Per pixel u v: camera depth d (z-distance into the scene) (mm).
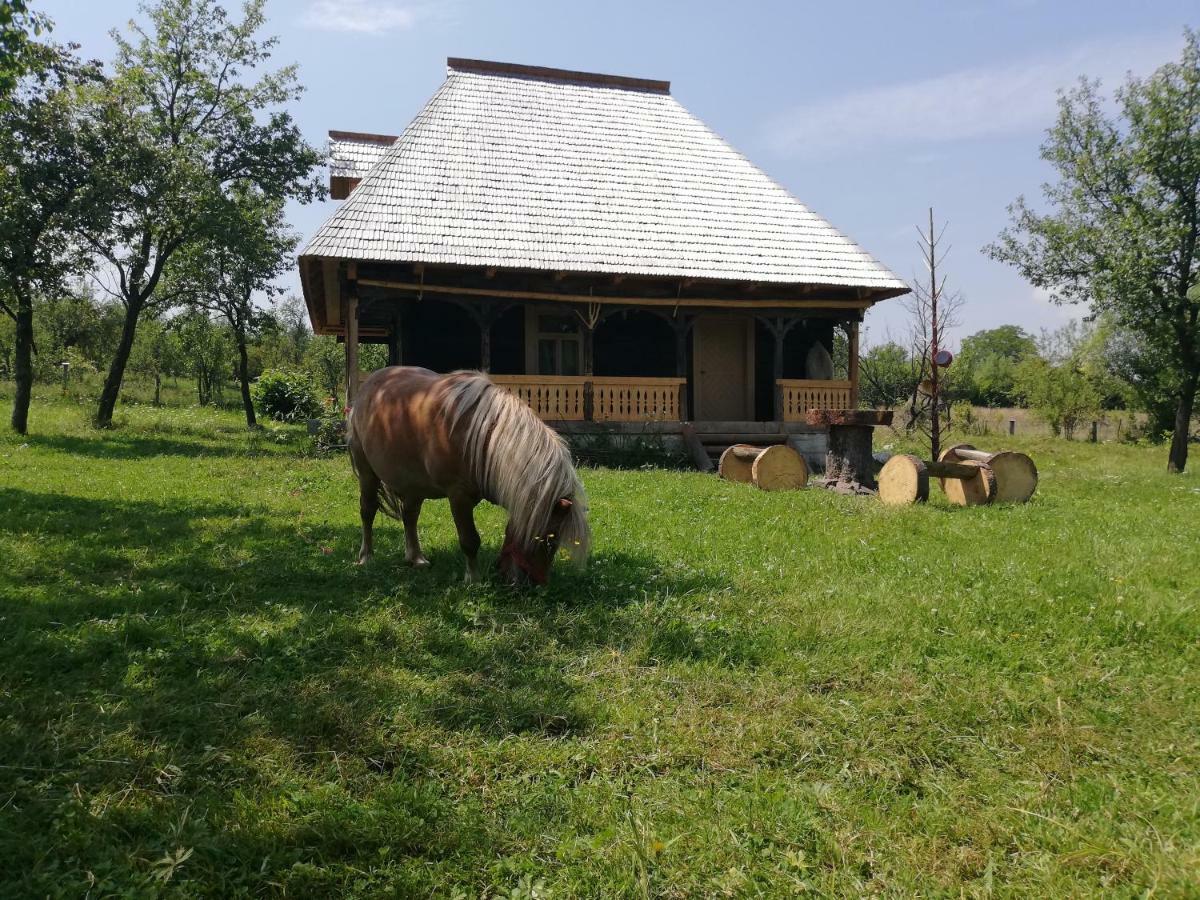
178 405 35594
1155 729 3393
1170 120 15398
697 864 2490
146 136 17516
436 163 16203
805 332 18578
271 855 2486
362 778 2979
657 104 20641
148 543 6668
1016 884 2400
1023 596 5141
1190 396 17266
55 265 16906
